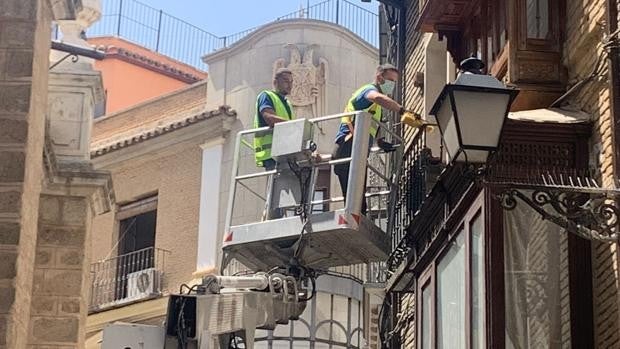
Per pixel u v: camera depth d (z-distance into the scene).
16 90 14.56
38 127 15.06
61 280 17.97
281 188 16.38
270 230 16.31
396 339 17.23
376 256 16.33
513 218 11.09
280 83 17.12
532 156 11.13
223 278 15.59
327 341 25.16
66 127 18.64
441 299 12.77
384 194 16.34
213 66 29.09
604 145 10.95
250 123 28.00
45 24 15.29
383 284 20.53
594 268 10.98
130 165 29.84
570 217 9.27
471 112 9.00
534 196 9.50
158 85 34.19
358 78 28.19
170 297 14.83
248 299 15.55
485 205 11.09
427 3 14.47
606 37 10.78
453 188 12.24
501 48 12.84
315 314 25.14
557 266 11.04
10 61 14.64
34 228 15.02
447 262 12.60
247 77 28.38
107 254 29.58
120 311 28.19
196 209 28.28
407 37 18.92
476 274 11.48
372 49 28.58
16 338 14.18
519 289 10.99
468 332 11.44
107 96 32.94
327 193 17.61
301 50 28.00
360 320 25.70
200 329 14.73
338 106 27.75
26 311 14.77
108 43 33.97
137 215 29.69
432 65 17.44
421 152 14.92
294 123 16.19
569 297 10.93
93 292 29.08
